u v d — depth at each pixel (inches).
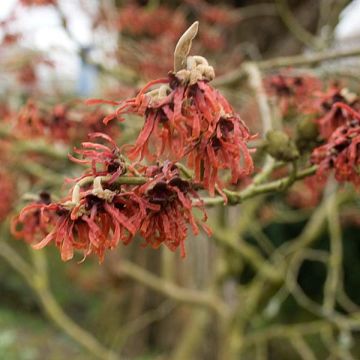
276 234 286.8
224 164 43.2
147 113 42.3
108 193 41.8
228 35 208.8
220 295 226.1
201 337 206.4
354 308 177.0
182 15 185.0
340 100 67.9
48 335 284.0
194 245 231.3
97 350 192.5
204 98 40.7
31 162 161.0
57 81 181.6
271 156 70.4
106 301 308.8
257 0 212.1
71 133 94.3
